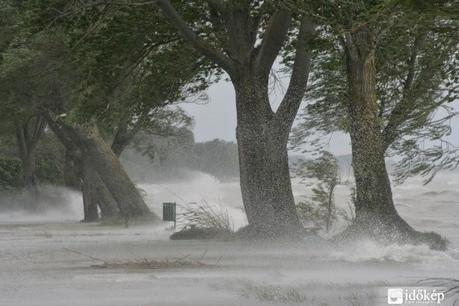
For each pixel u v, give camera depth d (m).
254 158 39.81
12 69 57.06
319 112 44.91
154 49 46.56
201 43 39.66
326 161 42.62
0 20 54.69
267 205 39.50
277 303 18.86
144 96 48.69
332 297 19.64
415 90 36.38
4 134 93.06
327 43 35.31
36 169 113.31
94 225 65.69
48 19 40.66
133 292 20.84
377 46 35.72
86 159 72.44
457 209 88.44
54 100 64.00
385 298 19.42
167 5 39.00
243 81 39.97
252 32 41.31
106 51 44.12
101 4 40.31
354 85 35.53
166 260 29.45
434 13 17.77
